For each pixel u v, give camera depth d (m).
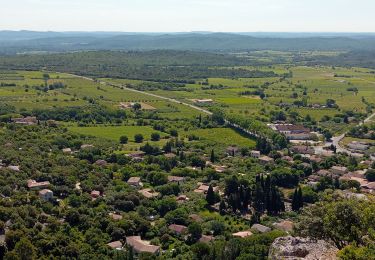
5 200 168.75
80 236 161.12
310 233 95.25
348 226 91.56
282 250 86.62
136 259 153.50
